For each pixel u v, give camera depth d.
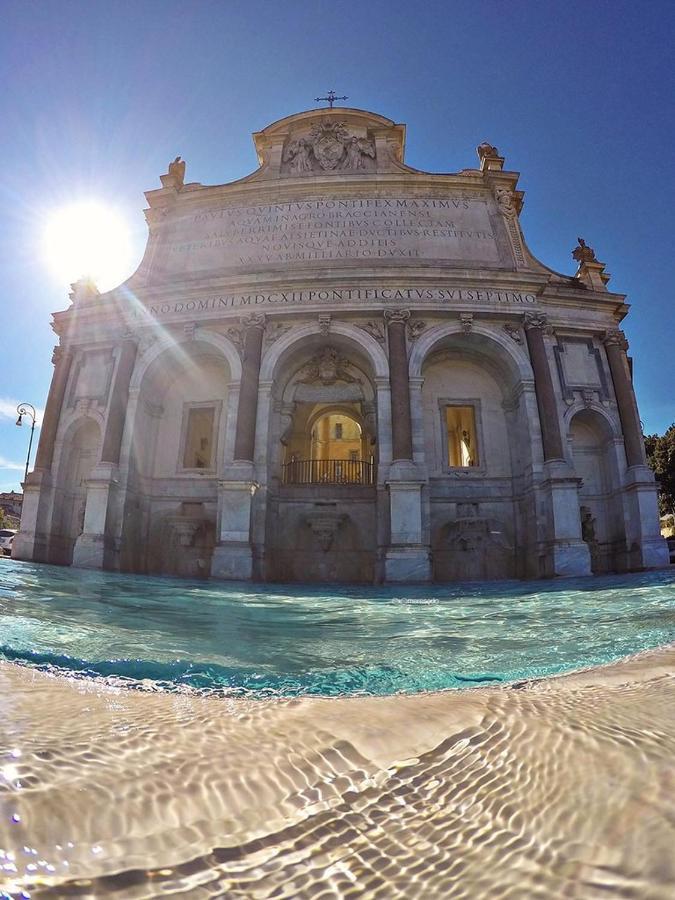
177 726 1.76
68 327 24.00
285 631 6.52
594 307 23.33
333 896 0.92
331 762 1.51
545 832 1.12
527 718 1.86
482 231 24.50
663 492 41.75
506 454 22.31
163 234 25.58
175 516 21.64
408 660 4.70
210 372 24.08
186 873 0.98
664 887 0.87
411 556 17.84
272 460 21.33
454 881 0.96
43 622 6.09
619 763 1.39
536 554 19.67
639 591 11.12
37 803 1.12
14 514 73.31
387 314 21.44
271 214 25.23
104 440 21.06
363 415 24.41
